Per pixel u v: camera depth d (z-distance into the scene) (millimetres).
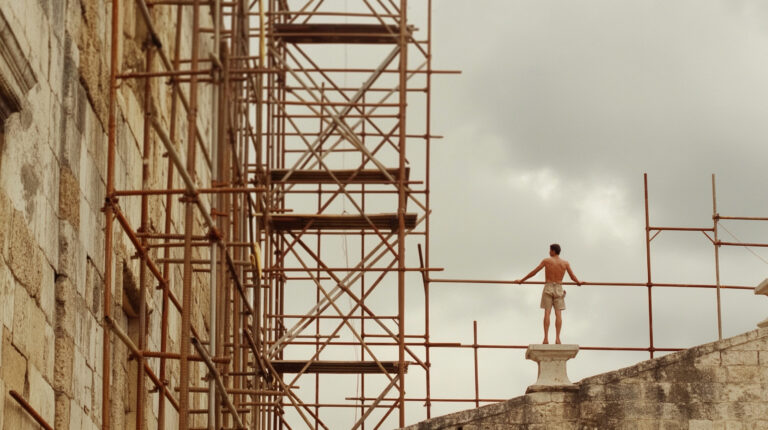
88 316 15688
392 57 27453
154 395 19844
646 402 24828
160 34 20375
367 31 27859
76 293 15047
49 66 14133
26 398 13312
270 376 26641
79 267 15195
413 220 27141
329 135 27672
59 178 14578
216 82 16719
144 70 19141
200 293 24188
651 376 24953
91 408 15891
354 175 27328
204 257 24953
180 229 22453
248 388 25438
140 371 15938
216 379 16938
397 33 27938
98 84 16312
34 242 13555
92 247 15938
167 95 21312
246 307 22859
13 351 12820
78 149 15242
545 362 25078
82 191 15438
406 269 26562
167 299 17969
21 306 13070
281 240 28844
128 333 18859
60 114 14633
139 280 18344
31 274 13414
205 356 16234
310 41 28141
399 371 26219
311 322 26953
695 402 24859
